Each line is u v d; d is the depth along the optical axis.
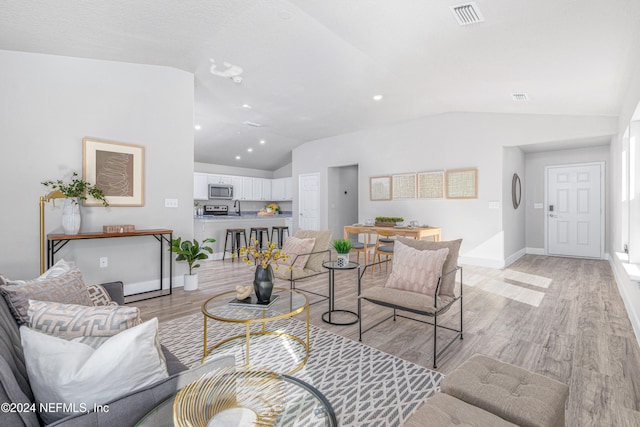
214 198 8.52
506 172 5.36
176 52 3.52
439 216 5.84
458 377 1.29
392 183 6.46
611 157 5.19
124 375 0.94
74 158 3.30
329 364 2.15
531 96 3.98
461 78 3.72
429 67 3.53
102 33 2.94
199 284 4.27
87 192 3.33
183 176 4.12
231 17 2.84
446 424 1.03
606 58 2.66
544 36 2.43
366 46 3.23
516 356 2.24
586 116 4.57
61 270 1.78
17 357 1.06
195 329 2.74
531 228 6.68
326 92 4.75
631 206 3.46
